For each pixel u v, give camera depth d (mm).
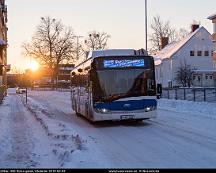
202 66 74562
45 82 105000
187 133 15758
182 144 13039
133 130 17250
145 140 14195
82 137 15180
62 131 16469
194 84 72438
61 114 27141
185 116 23453
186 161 10234
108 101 18688
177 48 75062
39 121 20984
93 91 18828
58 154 11320
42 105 37906
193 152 11516
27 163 10359
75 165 9875
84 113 21766
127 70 18891
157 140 14109
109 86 18766
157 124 19328
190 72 70875
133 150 12109
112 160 10531
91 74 18812
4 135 15602
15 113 26938
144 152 11719
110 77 18797
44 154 11680
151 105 18953
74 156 10984
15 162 10516
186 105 31109
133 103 18766
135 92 18812
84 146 12742
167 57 75188
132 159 10648
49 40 85000
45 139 14719
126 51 19328
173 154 11266
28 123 20297
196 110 27016
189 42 74250
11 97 57812
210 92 44875
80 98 23328
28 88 96938
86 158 10789
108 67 18828
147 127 18219
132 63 18953
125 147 12711
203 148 12172
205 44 74750
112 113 18703
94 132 16859
